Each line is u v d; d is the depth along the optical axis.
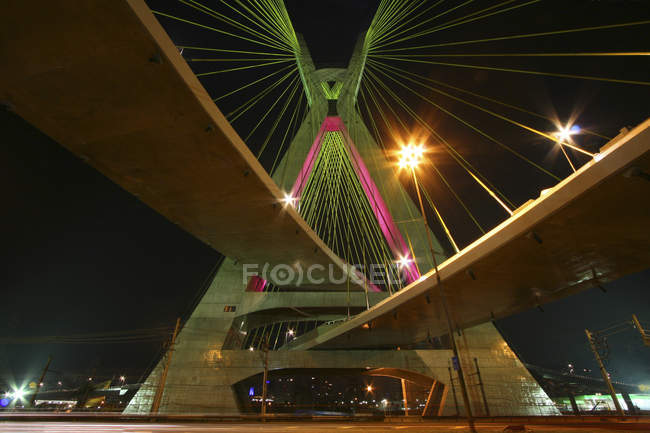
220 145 15.52
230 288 40.56
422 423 26.08
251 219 23.64
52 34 10.04
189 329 37.28
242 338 46.41
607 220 12.98
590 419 25.86
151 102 12.80
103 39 10.32
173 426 18.47
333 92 62.56
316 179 50.03
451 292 20.67
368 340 35.66
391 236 41.41
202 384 33.88
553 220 13.22
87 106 12.87
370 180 43.16
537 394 33.59
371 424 24.34
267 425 21.66
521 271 17.59
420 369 35.75
